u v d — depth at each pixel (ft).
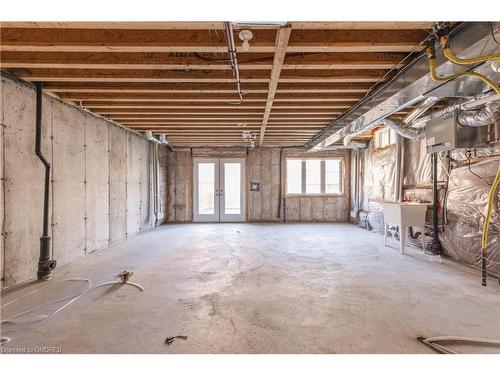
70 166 12.75
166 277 10.58
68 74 9.71
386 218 15.92
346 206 26.71
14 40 7.36
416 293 8.89
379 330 6.66
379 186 20.72
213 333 6.55
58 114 11.96
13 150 9.65
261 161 26.84
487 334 6.44
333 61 8.53
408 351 5.87
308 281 10.08
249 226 24.11
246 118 15.56
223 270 11.46
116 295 8.80
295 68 8.89
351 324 6.95
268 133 20.18
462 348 5.98
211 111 14.12
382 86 10.08
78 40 7.41
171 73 9.77
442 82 7.98
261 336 6.42
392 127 14.65
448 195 13.09
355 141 23.32
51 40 7.39
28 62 8.45
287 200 26.78
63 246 12.23
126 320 7.16
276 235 19.61
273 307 7.92
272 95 11.37
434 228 13.71
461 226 12.27
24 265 10.11
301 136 21.43
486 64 7.09
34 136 10.59
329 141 18.72
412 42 7.43
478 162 11.46
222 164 26.73
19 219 9.89
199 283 9.92
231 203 27.02
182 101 12.71
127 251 14.89
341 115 14.74
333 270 11.39
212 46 7.52
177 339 6.30
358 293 8.92
